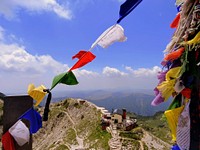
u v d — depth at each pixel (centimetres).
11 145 408
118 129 9106
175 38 312
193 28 278
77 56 356
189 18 287
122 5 321
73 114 15625
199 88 292
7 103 421
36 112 397
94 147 9075
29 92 366
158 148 7688
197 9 273
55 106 17988
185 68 302
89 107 15138
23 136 393
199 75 290
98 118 12556
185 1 290
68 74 355
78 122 14050
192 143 286
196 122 288
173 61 328
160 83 337
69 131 13088
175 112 310
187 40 288
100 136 9844
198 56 295
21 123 397
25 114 394
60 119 15912
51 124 16000
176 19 328
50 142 13812
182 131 296
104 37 338
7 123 418
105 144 8575
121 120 9494
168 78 311
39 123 395
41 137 15538
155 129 15938
